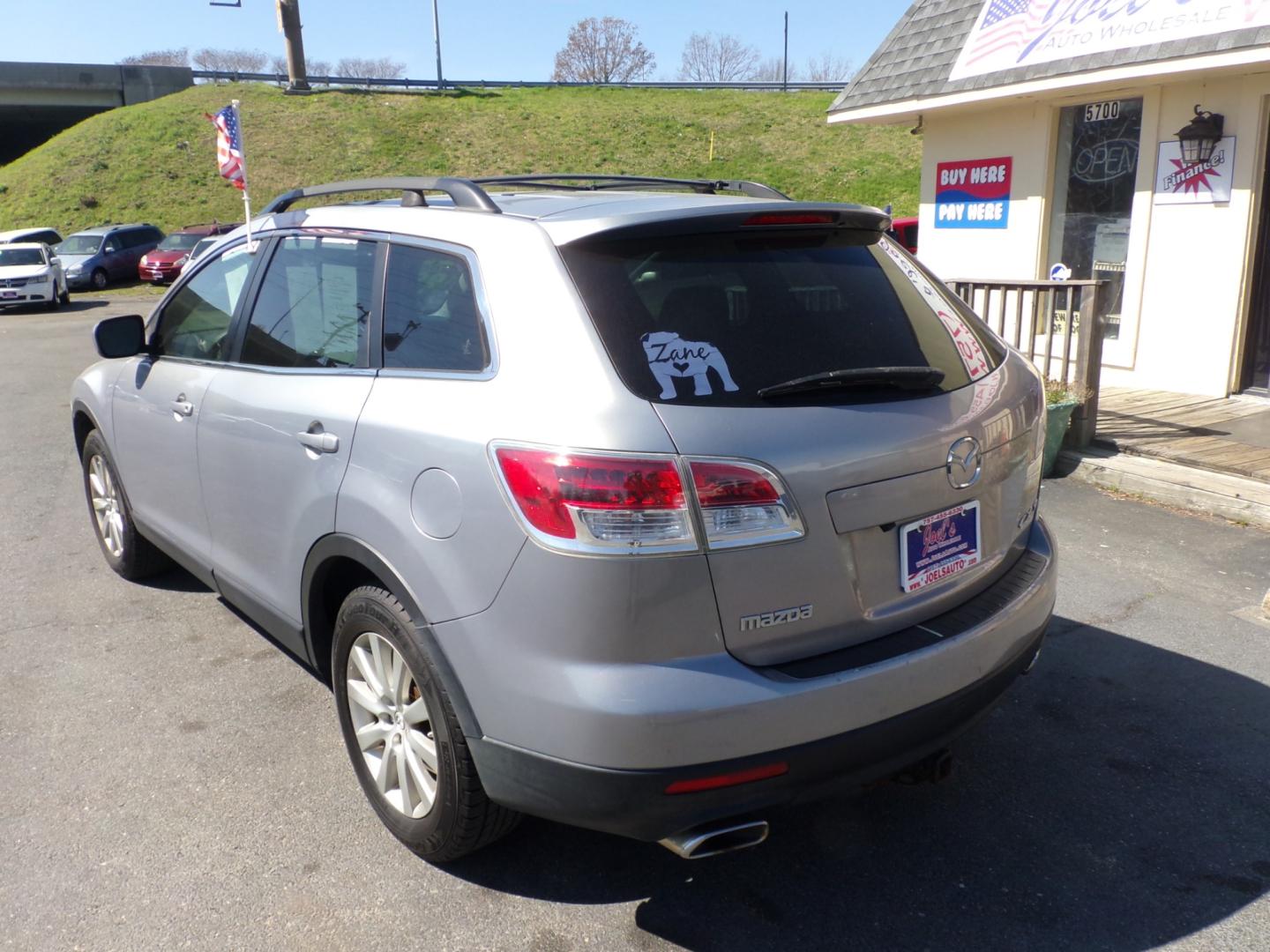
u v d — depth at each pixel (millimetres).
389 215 3045
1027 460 2947
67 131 40281
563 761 2266
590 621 2191
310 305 3234
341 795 3170
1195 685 3822
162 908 2654
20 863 2840
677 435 2201
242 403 3330
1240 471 5883
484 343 2537
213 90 43531
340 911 2646
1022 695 3779
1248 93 7570
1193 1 7398
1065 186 9266
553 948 2516
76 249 26672
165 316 4152
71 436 8648
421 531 2506
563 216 2639
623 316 2361
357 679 2967
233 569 3596
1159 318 8508
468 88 46969
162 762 3369
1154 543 5305
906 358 2641
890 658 2391
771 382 2361
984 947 2516
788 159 38344
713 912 2645
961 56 9391
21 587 4965
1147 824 3008
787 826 3027
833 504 2322
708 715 2184
